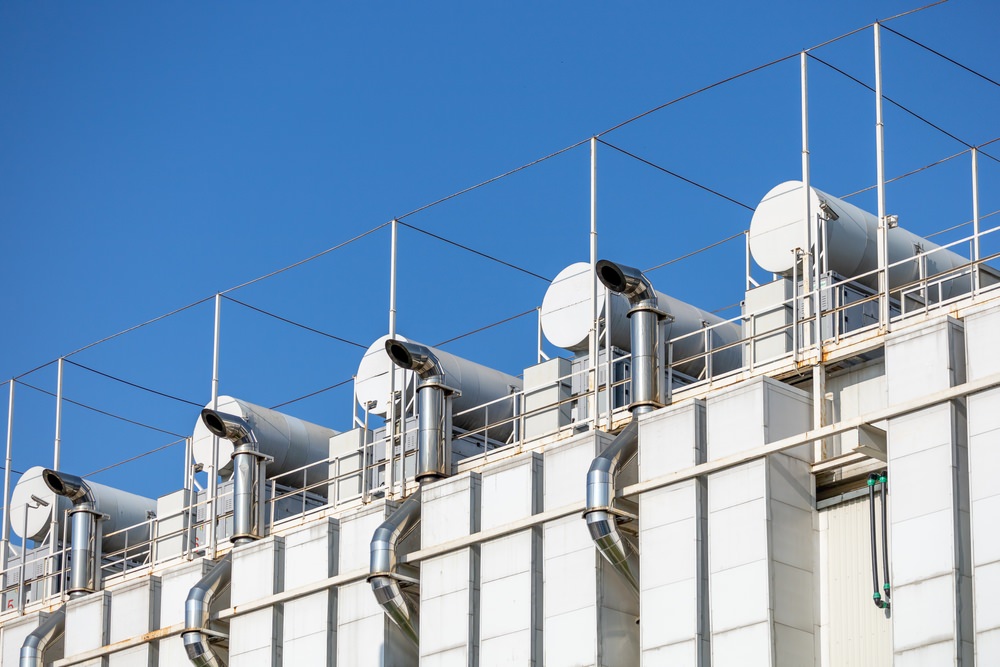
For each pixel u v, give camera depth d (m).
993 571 36.56
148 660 53.19
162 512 63.75
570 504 43.69
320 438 63.25
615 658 42.41
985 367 38.06
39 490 67.94
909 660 37.12
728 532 40.72
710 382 44.72
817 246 48.47
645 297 45.97
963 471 37.72
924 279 42.66
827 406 42.19
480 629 44.59
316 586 48.75
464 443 56.84
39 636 56.44
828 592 40.66
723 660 39.94
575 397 47.50
